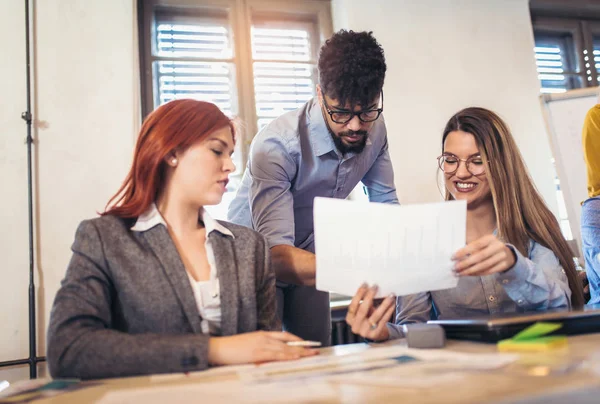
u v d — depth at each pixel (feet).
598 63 10.56
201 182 3.49
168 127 3.45
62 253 6.97
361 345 3.22
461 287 4.44
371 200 5.90
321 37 9.18
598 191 5.33
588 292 6.12
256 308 3.53
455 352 2.48
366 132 4.71
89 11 7.57
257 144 5.00
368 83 4.29
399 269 3.02
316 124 4.95
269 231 4.70
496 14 9.47
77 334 2.69
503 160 4.43
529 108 9.32
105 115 7.41
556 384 1.52
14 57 7.15
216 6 8.73
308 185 5.21
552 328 2.62
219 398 1.72
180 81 8.48
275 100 8.83
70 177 7.14
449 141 4.57
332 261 3.01
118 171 7.34
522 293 3.54
